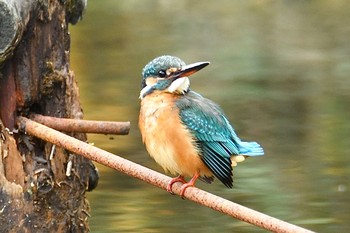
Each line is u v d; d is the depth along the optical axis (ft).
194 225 37.01
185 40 85.56
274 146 51.62
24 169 28.14
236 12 101.65
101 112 58.49
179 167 26.11
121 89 65.67
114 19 96.94
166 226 36.81
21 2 27.02
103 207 39.29
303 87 67.87
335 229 36.86
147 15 99.45
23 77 28.22
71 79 30.22
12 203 27.43
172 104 26.17
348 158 48.39
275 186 43.06
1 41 26.13
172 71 26.32
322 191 42.14
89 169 30.66
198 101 26.63
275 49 82.17
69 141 26.66
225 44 84.02
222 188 42.86
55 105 29.55
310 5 104.83
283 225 22.17
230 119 58.39
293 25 93.66
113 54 79.05
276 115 59.26
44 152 28.55
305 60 77.61
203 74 72.84
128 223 37.04
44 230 28.48
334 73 72.74
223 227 36.81
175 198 40.83
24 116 28.48
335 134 54.24
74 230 29.76
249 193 42.04
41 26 28.66
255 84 69.00
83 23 94.79
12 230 27.55
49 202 28.68
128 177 44.29
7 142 27.58
